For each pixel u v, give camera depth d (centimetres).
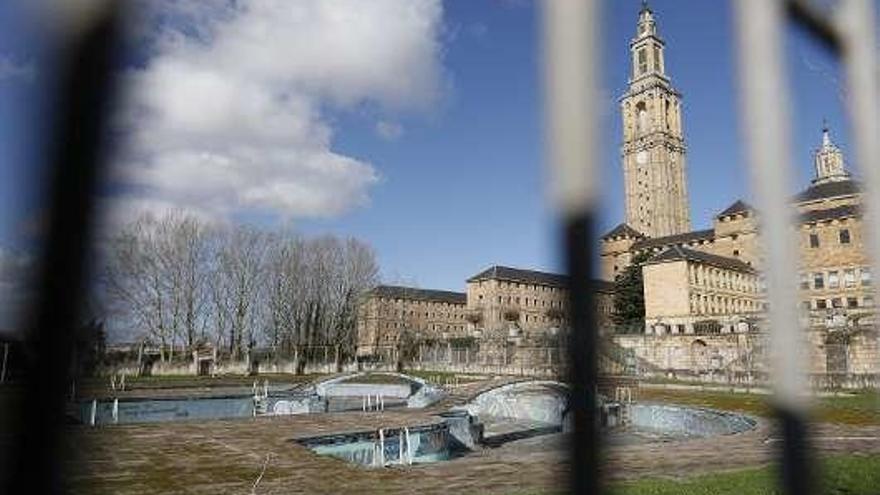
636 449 1677
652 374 5431
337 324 8706
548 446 2781
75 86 192
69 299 193
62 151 190
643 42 14775
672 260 8694
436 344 8194
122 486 1202
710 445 1755
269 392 4534
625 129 14938
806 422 261
